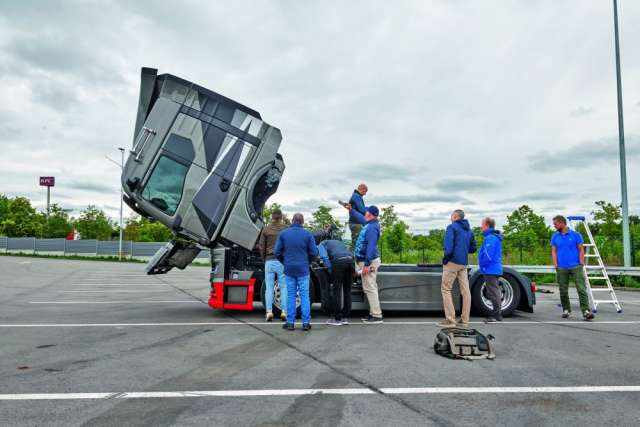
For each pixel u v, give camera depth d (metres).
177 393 4.03
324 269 8.32
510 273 8.62
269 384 4.30
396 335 6.68
